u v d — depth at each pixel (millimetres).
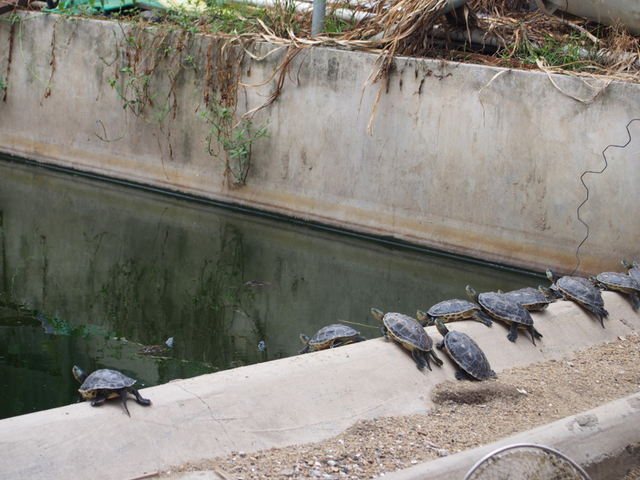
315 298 6367
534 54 7746
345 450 3111
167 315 5801
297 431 3240
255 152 9008
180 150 9609
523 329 4637
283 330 5531
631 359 4590
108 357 4766
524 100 7125
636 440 3285
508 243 7496
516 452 2461
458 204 7723
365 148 8180
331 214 8609
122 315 5742
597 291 5164
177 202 9570
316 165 8578
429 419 3531
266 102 8742
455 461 2801
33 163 11047
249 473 2822
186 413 3105
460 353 3988
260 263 7359
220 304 6125
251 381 3432
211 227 8578
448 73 7484
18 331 5211
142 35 9461
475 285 6891
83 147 10484
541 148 7133
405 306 6152
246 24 9477
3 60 10828
